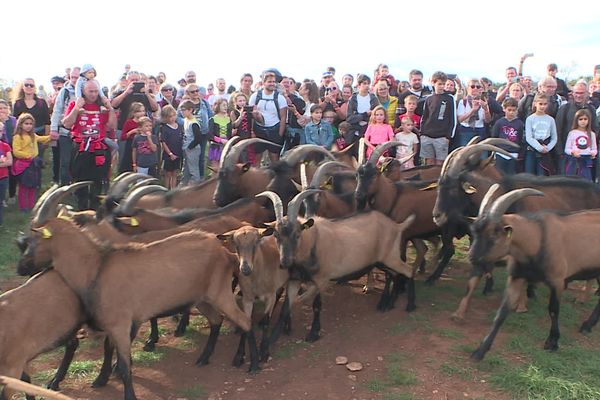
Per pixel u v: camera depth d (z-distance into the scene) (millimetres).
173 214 7766
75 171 10242
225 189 9195
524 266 6598
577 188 8656
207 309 6555
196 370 6422
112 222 7180
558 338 6711
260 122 12086
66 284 5645
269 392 5922
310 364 6473
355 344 6895
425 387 5910
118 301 5684
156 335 6863
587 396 5684
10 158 10969
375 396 5773
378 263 7633
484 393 5812
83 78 10203
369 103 12477
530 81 14062
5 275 8953
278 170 9250
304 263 6820
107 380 6082
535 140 10938
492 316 7594
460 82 13344
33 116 13094
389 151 11852
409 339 6945
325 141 12188
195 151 13133
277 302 8141
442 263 8789
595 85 13016
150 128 12164
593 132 11086
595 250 6859
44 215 6020
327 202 8664
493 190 6688
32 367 6387
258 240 6414
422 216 8664
